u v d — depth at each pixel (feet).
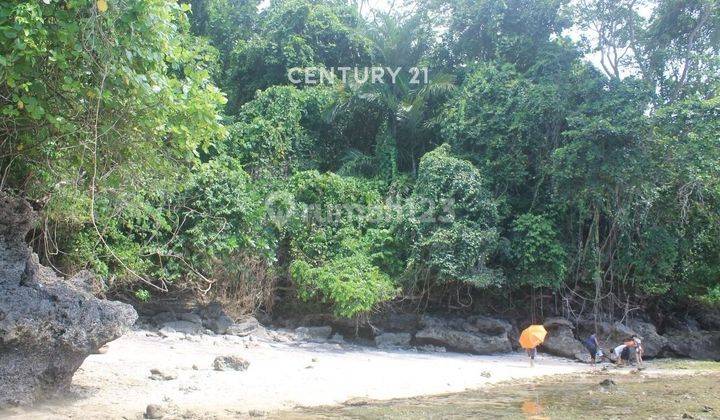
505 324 72.69
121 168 33.71
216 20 104.99
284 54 92.22
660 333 81.71
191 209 64.23
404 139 88.94
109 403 31.40
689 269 82.07
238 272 67.41
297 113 84.84
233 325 64.69
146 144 32.71
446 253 68.90
